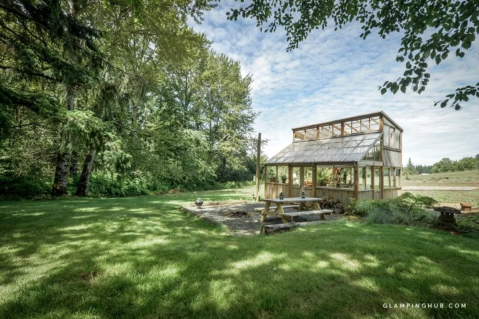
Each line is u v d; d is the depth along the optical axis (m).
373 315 2.30
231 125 34.38
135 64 12.82
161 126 21.67
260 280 3.02
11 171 13.43
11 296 2.58
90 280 3.00
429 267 3.43
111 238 4.96
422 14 3.25
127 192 18.39
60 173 13.13
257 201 14.46
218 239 5.22
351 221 7.74
